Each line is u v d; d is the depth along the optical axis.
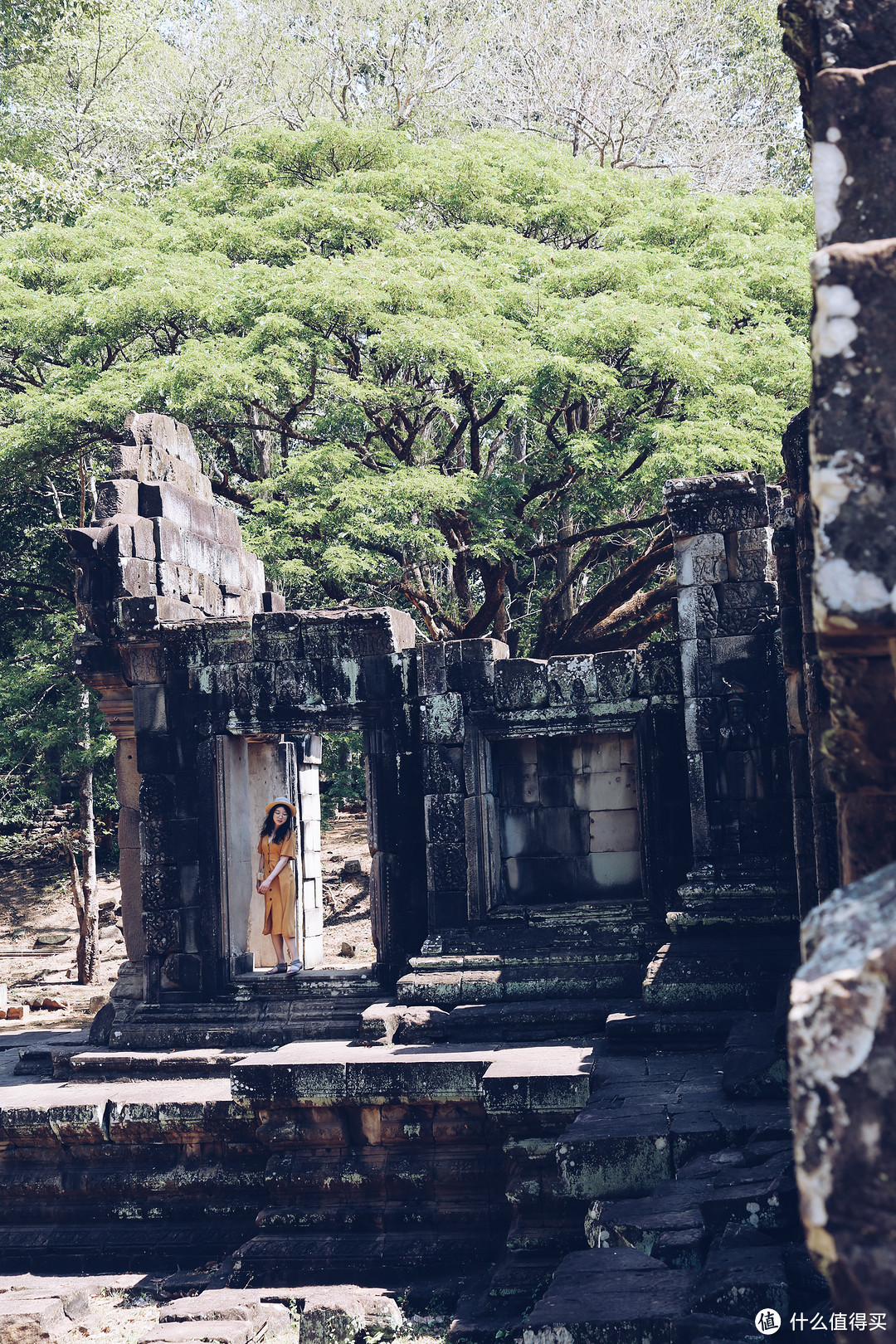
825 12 2.82
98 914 24.36
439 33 26.39
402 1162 9.03
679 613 10.62
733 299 17.72
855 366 2.19
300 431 19.56
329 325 17.53
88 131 24.44
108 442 18.25
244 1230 9.66
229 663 12.00
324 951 21.25
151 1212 9.89
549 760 11.51
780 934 9.95
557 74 25.62
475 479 17.73
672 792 10.94
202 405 16.89
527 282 18.97
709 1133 6.70
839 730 2.51
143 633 12.08
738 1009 9.38
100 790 26.33
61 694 22.41
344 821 27.67
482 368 16.53
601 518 18.69
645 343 15.86
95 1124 9.91
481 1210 8.83
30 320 17.78
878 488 2.15
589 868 11.34
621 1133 6.81
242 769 12.48
